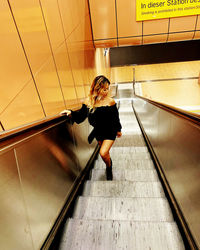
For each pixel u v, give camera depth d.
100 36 5.16
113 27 5.02
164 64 11.58
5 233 0.88
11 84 1.45
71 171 1.91
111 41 5.21
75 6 3.62
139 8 4.72
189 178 1.33
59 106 2.43
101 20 4.95
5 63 1.40
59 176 1.59
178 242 1.30
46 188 1.34
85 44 4.34
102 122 1.87
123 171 2.40
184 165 1.44
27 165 1.12
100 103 1.84
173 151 1.75
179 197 1.51
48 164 1.41
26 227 1.05
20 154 1.06
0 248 0.84
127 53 8.45
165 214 1.61
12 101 1.45
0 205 0.87
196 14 4.66
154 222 1.44
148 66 11.75
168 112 1.90
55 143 1.57
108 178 2.23
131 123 5.29
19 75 1.57
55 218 1.42
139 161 2.73
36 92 1.84
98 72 6.23
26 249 1.03
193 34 4.93
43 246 1.22
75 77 3.34
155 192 1.94
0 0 1.38
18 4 1.62
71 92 3.03
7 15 1.46
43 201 1.27
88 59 4.65
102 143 2.07
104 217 1.64
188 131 1.40
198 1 4.54
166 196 1.80
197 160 1.22
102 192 2.02
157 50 8.15
